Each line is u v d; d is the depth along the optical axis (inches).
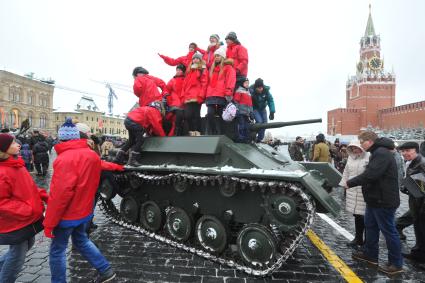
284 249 167.2
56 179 130.5
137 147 232.7
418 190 182.7
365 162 198.4
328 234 240.2
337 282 160.1
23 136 525.0
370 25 3075.8
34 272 164.2
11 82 1859.0
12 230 125.9
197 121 270.5
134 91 256.1
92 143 203.5
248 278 163.5
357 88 3011.8
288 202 162.2
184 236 207.8
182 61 293.6
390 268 171.0
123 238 222.8
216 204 202.5
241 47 259.1
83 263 176.4
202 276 164.6
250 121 249.8
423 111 2222.0
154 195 237.3
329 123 3144.7
